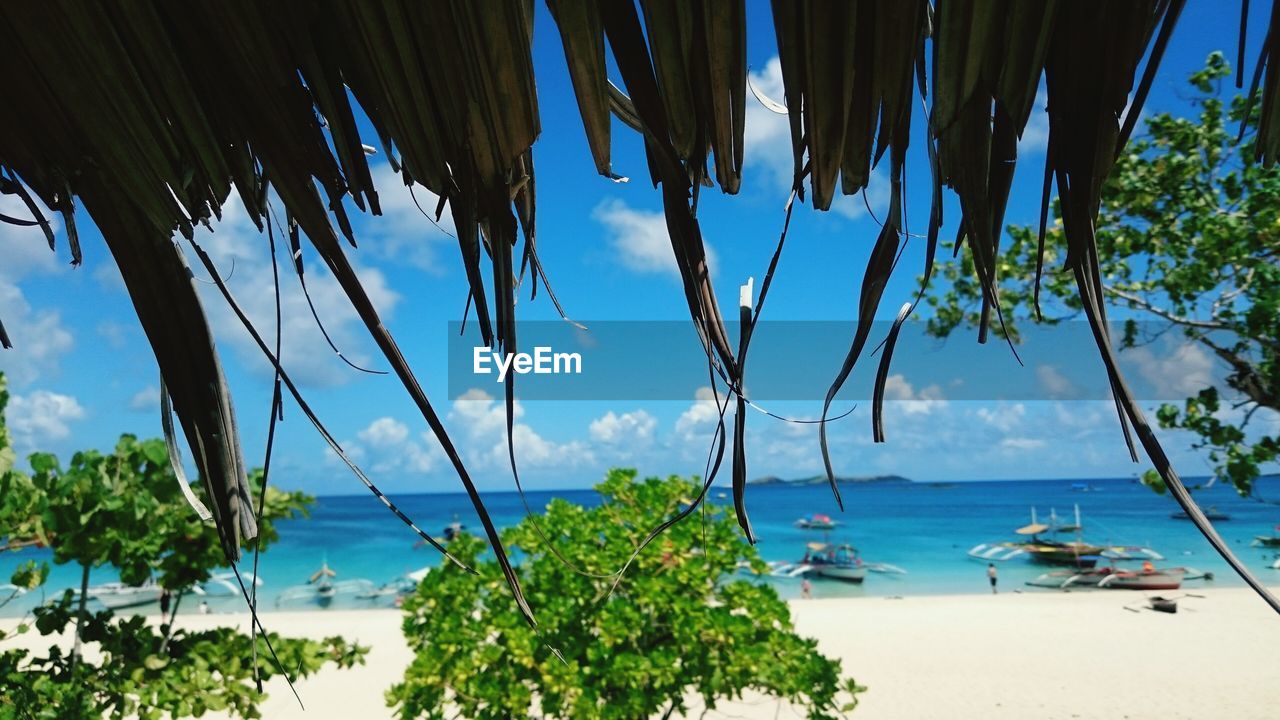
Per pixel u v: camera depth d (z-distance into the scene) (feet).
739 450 2.53
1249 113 2.72
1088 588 98.32
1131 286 24.08
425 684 17.35
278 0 2.68
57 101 2.98
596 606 17.39
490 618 17.98
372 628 69.97
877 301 2.68
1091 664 51.16
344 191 2.94
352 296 2.84
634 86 2.69
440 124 2.81
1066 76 2.47
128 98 2.94
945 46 2.49
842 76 2.56
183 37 2.78
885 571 118.73
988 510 210.79
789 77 2.61
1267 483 167.02
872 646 57.77
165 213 3.13
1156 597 78.07
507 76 2.67
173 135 2.99
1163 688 45.16
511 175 2.93
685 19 2.55
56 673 14.62
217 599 92.63
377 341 2.79
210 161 3.02
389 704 17.72
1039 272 2.50
